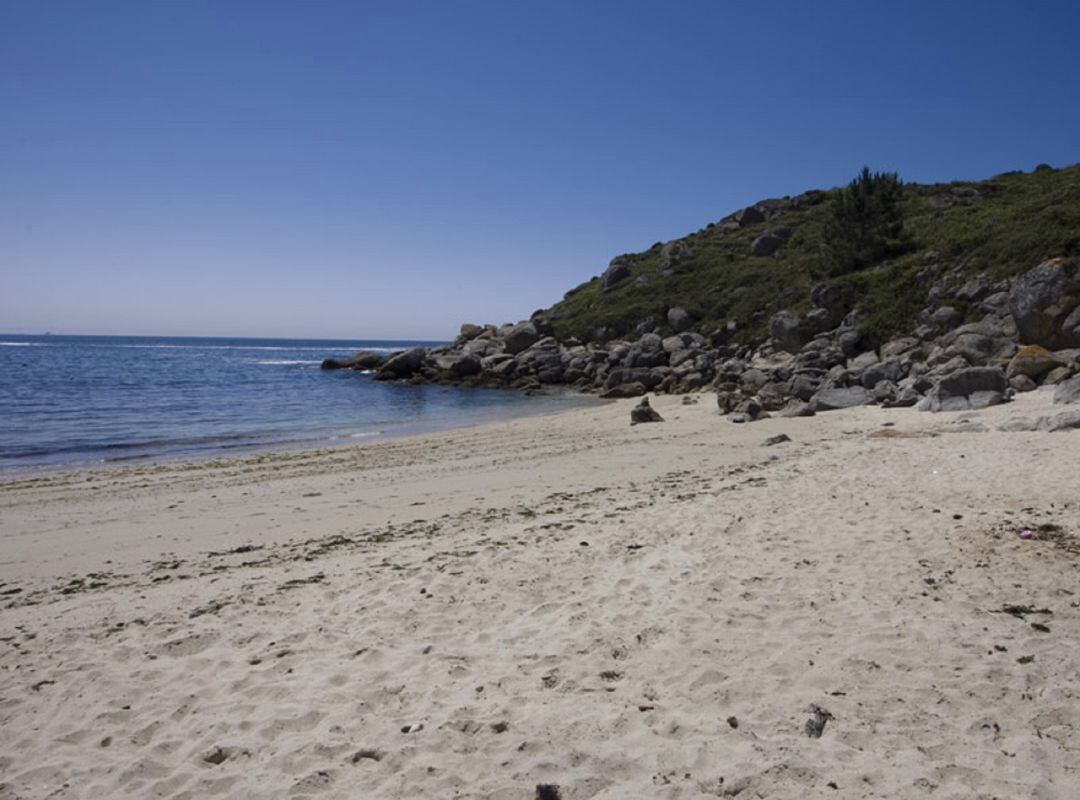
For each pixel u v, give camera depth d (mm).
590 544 8492
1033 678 4672
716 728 4328
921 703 4492
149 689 5328
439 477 15250
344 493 13781
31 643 6277
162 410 31734
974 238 33281
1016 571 6645
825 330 34969
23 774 4293
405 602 6824
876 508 9344
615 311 51406
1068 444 12719
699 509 9922
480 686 5059
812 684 4816
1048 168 55594
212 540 10406
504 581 7297
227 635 6234
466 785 3934
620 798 3725
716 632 5738
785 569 7148
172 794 4043
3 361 72750
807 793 3658
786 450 16156
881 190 40688
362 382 48969
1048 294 23375
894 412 20734
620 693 4863
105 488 14773
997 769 3779
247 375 55750
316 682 5277
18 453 20375
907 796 3584
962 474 11133
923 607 5949
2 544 10398
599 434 21844
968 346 24469
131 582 8266
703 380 35094
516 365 46875
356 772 4141
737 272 49625
